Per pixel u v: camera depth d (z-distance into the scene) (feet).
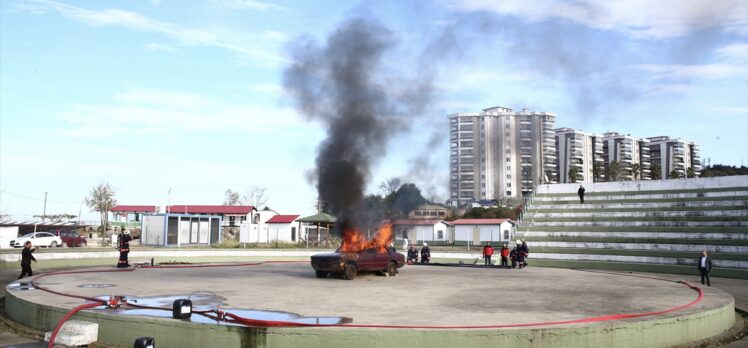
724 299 47.91
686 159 553.23
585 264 111.86
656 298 49.60
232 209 206.90
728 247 103.65
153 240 138.51
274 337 31.55
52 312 39.14
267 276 71.87
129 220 217.15
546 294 52.54
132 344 34.55
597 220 129.90
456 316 38.09
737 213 113.29
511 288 58.23
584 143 478.59
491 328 31.65
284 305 43.14
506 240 191.52
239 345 31.89
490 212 235.81
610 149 523.29
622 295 52.03
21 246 145.38
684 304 45.21
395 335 31.14
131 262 103.60
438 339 31.14
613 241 119.14
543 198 148.87
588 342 32.89
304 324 32.76
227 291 53.01
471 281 66.80
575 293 53.57
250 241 168.66
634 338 34.45
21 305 42.98
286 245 143.74
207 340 32.48
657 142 547.90
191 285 58.54
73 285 56.80
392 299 47.55
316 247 143.02
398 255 75.05
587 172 481.05
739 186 121.39
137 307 39.06
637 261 110.01
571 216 137.18
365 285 60.18
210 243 150.30
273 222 193.57
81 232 225.97
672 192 130.21
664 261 106.42
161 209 191.31
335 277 69.77
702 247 106.73
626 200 134.82
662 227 117.50
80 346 34.78
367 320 35.99
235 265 99.45
